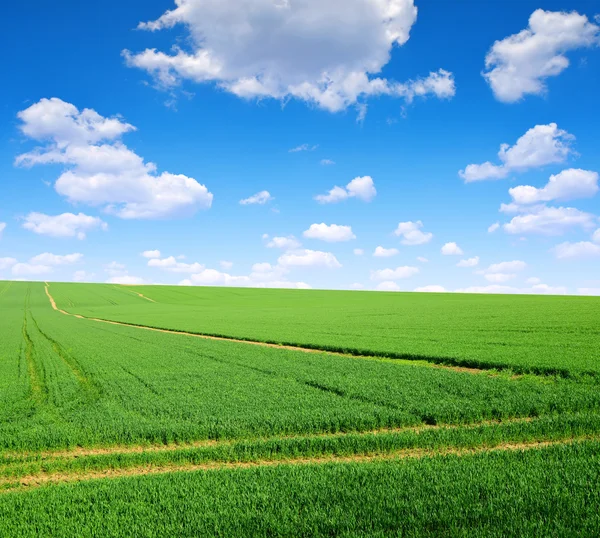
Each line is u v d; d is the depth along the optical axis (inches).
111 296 4315.9
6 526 297.3
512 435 472.4
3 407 653.9
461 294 4313.5
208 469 396.2
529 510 291.1
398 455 437.4
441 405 587.5
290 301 3789.4
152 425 524.1
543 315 1878.7
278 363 971.3
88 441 489.7
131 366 964.0
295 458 440.8
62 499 336.5
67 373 909.8
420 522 280.7
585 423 493.4
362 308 2768.2
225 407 600.7
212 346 1285.7
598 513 284.2
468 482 335.6
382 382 748.6
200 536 276.8
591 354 952.3
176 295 4441.4
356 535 268.2
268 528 282.7
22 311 3213.6
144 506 320.2
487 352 1011.9
